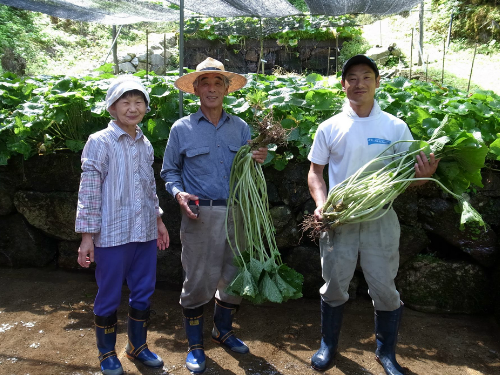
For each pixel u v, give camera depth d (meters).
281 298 2.25
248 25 7.36
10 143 3.40
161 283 3.52
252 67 9.45
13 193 3.60
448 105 3.25
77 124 3.42
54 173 3.53
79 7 4.51
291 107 3.26
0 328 2.82
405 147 2.31
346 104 2.45
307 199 3.24
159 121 3.26
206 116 2.52
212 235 2.43
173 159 2.53
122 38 11.41
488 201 3.10
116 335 2.70
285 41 9.10
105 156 2.28
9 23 10.20
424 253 3.21
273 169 3.28
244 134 2.63
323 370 2.45
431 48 9.84
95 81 3.66
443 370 2.47
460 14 10.42
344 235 2.35
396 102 3.24
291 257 3.32
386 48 9.15
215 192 2.44
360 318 3.04
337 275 2.37
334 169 2.41
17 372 2.39
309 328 2.92
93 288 3.41
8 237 3.68
